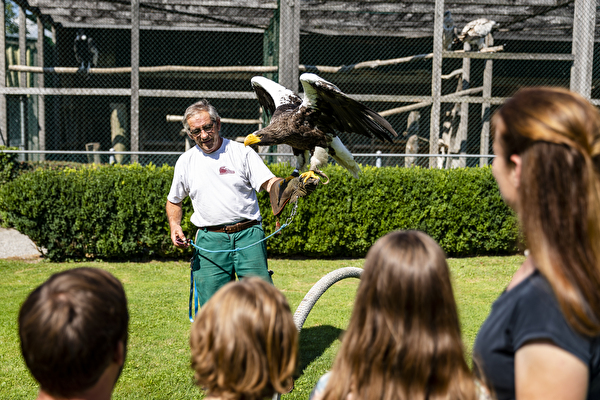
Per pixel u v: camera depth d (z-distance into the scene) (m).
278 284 6.92
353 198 8.30
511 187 1.37
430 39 15.58
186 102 16.86
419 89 16.34
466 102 11.62
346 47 16.31
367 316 1.50
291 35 10.72
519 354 1.25
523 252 1.43
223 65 16.62
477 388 1.49
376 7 12.45
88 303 1.36
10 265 7.70
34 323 1.33
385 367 1.46
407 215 8.46
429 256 1.45
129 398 3.63
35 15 14.12
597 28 14.59
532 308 1.24
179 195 4.02
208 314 1.50
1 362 4.19
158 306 5.82
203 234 3.93
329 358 4.44
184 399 3.64
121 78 16.03
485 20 12.15
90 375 1.38
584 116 1.24
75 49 12.81
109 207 7.88
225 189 3.83
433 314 1.44
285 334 1.50
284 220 8.18
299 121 4.28
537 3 12.28
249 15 13.23
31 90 11.45
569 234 1.20
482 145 13.23
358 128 4.37
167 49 16.34
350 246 8.41
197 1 11.97
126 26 14.91
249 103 16.88
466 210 8.55
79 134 16.25
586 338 1.18
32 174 7.81
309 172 3.85
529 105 1.30
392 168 8.64
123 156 14.99
